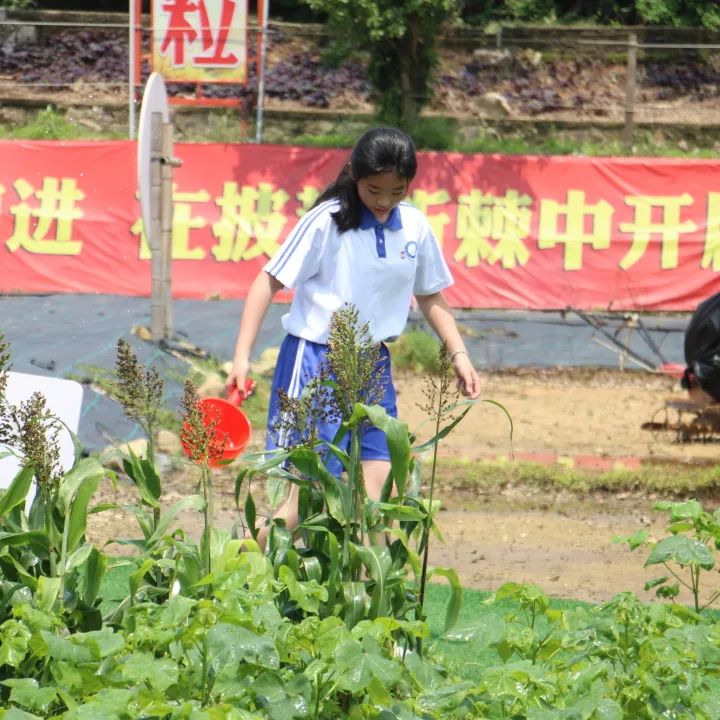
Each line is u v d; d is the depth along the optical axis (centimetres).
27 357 1288
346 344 419
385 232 538
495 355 1571
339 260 534
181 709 296
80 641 329
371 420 409
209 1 1859
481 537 876
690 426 1236
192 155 1666
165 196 1346
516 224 1697
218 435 490
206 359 1349
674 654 353
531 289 1692
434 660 456
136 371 435
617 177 1700
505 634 376
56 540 397
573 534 896
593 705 321
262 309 531
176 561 409
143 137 1289
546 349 1589
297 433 454
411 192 1698
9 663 328
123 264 1619
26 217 1623
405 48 1923
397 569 436
